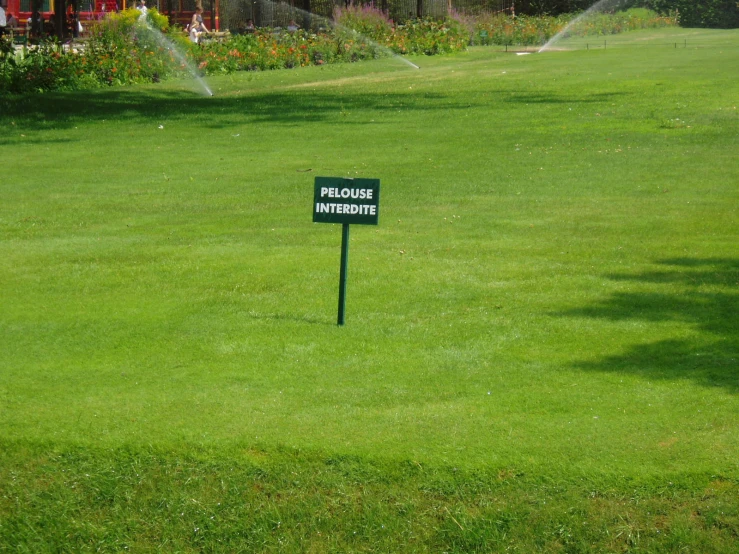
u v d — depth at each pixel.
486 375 5.58
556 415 5.02
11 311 6.91
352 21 34.59
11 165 13.82
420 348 6.04
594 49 35.78
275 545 4.37
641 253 8.40
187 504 4.53
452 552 4.29
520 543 4.28
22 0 39.91
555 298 7.09
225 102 21.17
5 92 21.97
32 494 4.63
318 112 19.36
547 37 42.88
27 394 5.41
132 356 5.98
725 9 56.72
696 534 4.23
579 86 22.56
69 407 5.22
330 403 5.21
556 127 16.62
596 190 11.38
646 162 13.22
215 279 7.68
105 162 14.08
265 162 13.91
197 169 13.39
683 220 9.66
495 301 7.03
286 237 9.16
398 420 4.98
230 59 28.20
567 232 9.27
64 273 7.93
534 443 4.72
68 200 11.23
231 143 15.82
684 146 14.45
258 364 5.80
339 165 13.55
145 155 14.70
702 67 26.33
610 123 16.83
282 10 41.91
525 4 52.91
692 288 7.28
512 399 5.23
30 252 8.69
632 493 4.39
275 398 5.29
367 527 4.38
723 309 6.74
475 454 4.64
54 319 6.72
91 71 24.73
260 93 22.88
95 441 4.85
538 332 6.31
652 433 4.80
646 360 5.78
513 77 25.17
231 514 4.48
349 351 6.00
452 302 7.01
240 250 8.66
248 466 4.65
